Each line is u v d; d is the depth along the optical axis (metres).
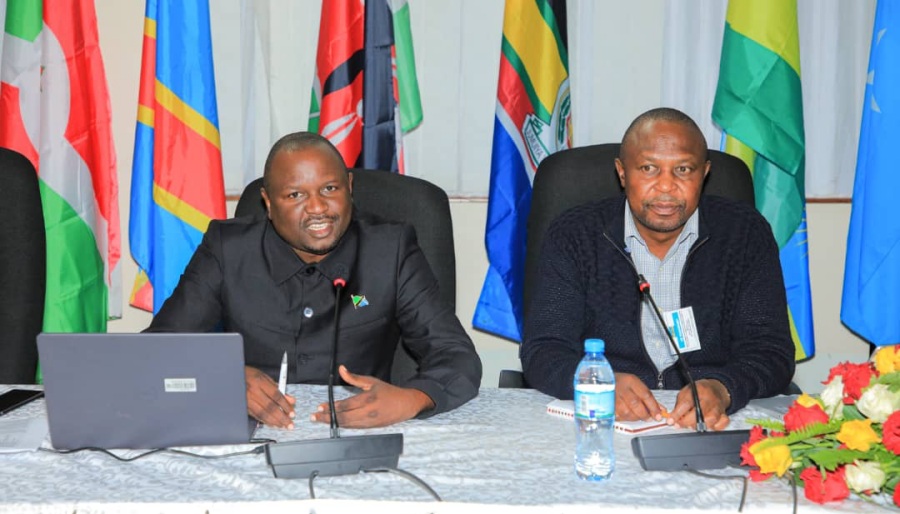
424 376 1.75
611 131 3.17
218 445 1.47
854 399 1.28
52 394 1.42
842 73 3.11
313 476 1.28
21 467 1.36
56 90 2.86
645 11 3.12
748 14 2.70
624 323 2.08
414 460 1.40
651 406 1.60
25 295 2.13
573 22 3.11
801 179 2.77
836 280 3.22
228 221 2.10
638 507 1.18
